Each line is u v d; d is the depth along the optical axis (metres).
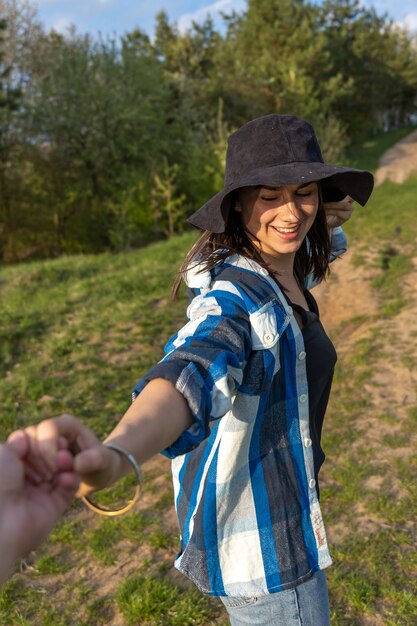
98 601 3.14
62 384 6.09
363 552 3.38
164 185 21.02
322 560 1.40
